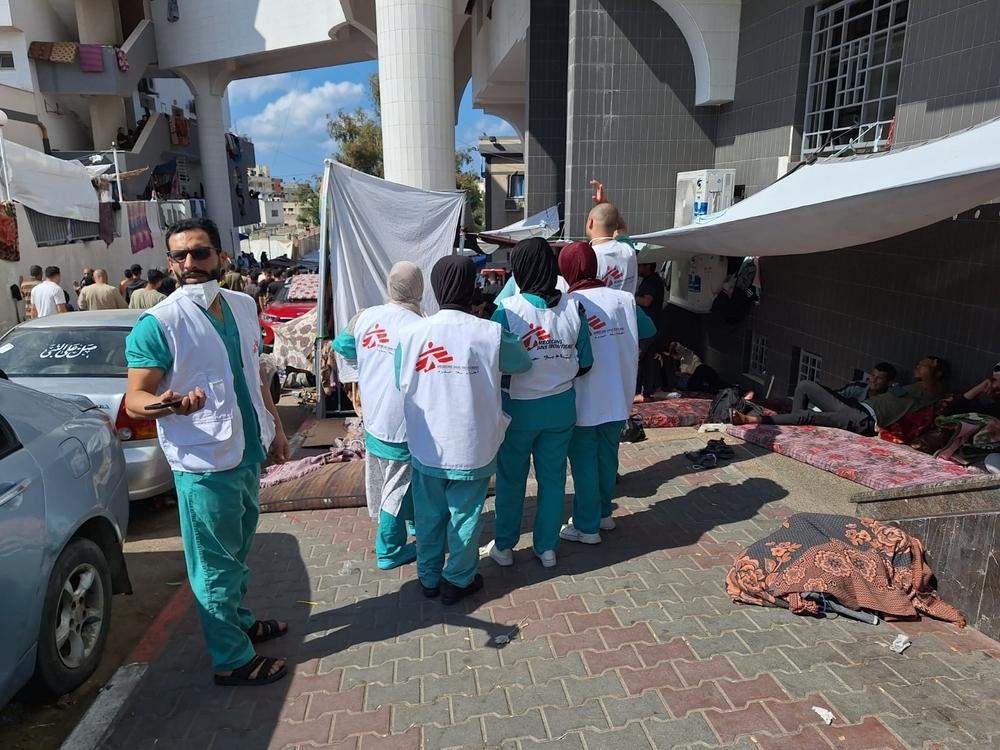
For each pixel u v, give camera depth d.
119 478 3.86
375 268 7.83
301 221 68.19
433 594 3.87
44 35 24.36
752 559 3.72
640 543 4.36
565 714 2.85
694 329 10.14
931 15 5.44
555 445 3.93
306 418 8.70
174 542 5.18
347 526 4.98
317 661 3.32
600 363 4.10
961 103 5.20
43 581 2.96
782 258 7.80
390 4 11.75
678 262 10.04
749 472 5.39
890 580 3.49
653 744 2.67
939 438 5.47
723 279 8.81
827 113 7.12
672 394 8.03
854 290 6.59
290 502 5.27
